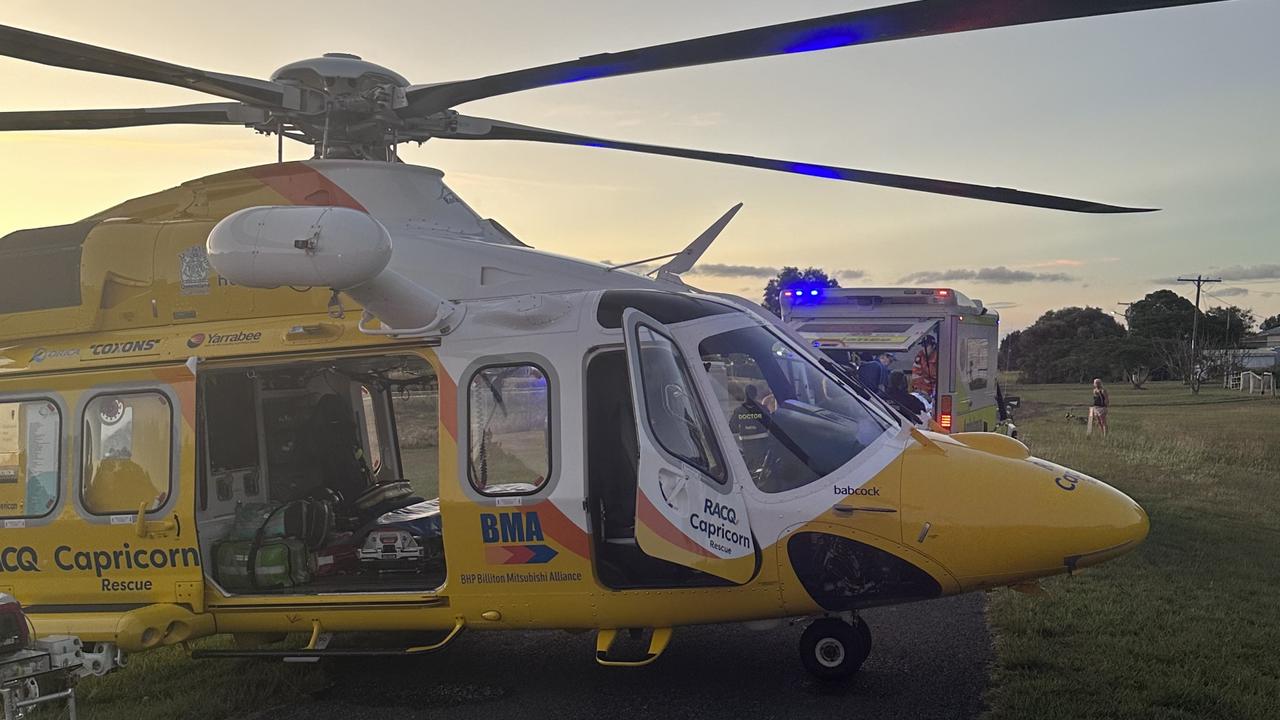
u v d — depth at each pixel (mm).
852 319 11914
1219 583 7047
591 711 5074
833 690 5180
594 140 6148
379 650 5180
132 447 5648
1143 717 4539
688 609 4949
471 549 5082
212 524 5707
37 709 5266
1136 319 88188
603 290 5328
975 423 12812
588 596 4984
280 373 6191
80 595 5703
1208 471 13758
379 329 5324
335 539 5887
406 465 7086
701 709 5008
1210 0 3023
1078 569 4738
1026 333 92500
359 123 5695
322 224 4379
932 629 6203
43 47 4230
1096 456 15664
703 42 3838
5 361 6008
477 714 5109
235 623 5562
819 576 4828
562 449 4988
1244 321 96000
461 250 5594
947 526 4734
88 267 5910
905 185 5324
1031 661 5359
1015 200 5117
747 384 5148
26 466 5828
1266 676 5102
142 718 5070
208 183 5980
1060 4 3186
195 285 5781
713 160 5996
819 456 4969
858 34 3592
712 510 4824
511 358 5133
